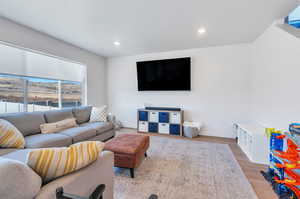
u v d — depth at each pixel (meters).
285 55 1.92
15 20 2.21
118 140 2.02
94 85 4.01
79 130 2.38
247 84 3.15
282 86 1.98
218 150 2.55
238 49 3.19
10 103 2.34
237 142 2.94
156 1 1.74
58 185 0.71
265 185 1.57
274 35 2.19
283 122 1.96
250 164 2.04
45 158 0.74
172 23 2.29
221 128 3.39
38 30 2.54
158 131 3.68
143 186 1.55
